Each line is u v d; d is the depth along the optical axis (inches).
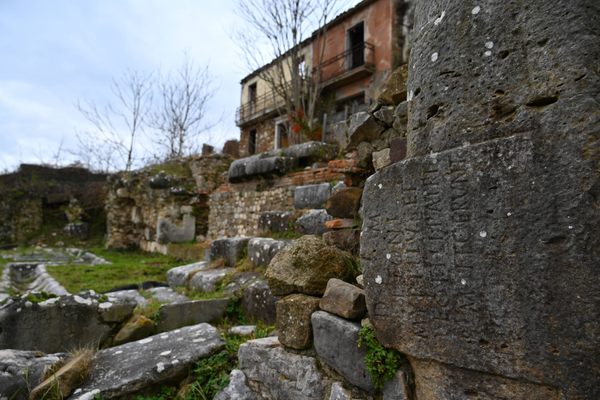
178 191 390.6
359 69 490.0
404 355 61.9
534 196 46.6
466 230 52.7
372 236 65.9
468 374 53.1
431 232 56.7
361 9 518.0
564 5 47.8
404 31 492.1
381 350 63.0
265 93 651.5
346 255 90.9
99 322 112.1
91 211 639.1
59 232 606.9
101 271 244.5
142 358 97.0
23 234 589.6
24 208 600.7
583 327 42.2
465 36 57.6
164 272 252.1
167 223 382.9
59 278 214.8
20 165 641.0
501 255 49.0
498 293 49.2
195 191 401.4
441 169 56.2
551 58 48.1
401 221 61.1
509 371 48.2
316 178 217.5
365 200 68.4
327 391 72.2
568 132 44.9
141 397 88.7
